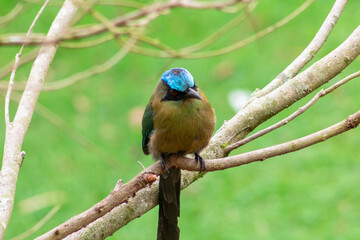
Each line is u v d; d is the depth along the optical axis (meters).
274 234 13.10
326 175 14.38
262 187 14.30
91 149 9.37
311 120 15.70
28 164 15.24
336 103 15.98
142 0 16.38
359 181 13.98
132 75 17.89
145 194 7.30
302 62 7.94
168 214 7.49
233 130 7.73
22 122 6.26
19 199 14.26
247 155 6.49
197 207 14.15
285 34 18.22
